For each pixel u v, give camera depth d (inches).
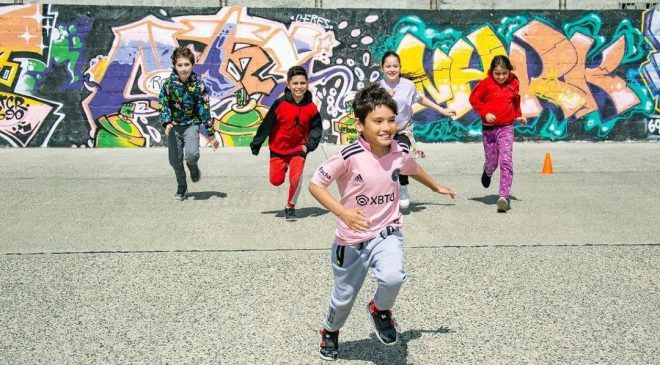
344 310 159.2
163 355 166.7
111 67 501.7
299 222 288.7
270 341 174.2
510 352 167.5
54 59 498.3
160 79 504.1
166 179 385.1
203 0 666.8
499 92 307.3
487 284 213.2
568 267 229.1
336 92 514.0
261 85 508.7
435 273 223.1
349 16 508.4
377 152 153.9
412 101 302.7
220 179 385.1
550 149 496.1
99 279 219.0
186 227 280.2
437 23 513.3
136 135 508.4
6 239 263.1
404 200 308.8
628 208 311.9
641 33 523.5
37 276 221.6
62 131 505.4
